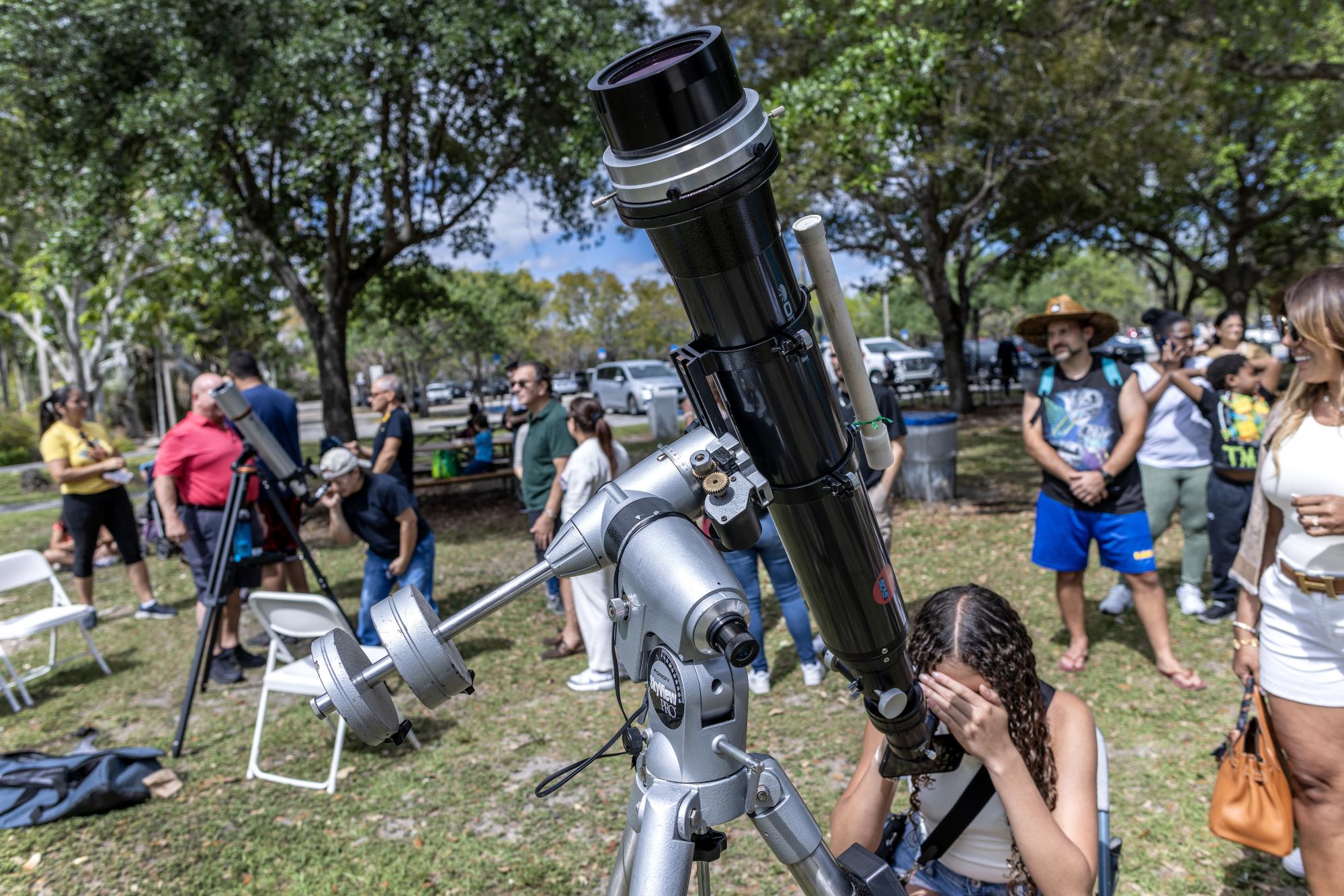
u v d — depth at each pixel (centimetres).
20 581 527
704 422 118
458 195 1184
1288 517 217
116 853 337
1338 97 1552
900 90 754
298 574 593
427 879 312
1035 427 428
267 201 1123
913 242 1877
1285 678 214
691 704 114
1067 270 4519
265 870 323
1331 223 2069
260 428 433
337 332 1162
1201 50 1204
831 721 412
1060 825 160
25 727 469
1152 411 518
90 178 934
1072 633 445
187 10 853
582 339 5375
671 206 95
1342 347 200
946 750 162
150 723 468
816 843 122
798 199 1225
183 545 526
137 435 3241
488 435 1144
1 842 346
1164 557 656
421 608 119
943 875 174
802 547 122
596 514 121
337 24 846
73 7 851
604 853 323
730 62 98
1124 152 1430
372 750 420
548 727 435
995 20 799
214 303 2088
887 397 443
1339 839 211
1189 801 324
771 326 106
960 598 166
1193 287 2600
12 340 3006
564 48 926
